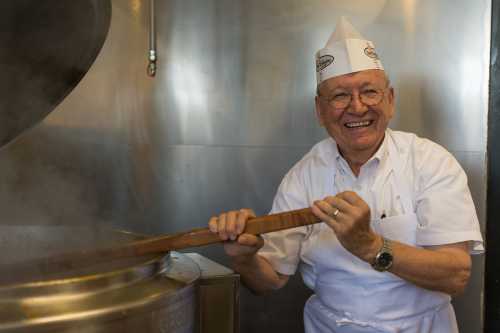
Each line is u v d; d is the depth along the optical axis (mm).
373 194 1542
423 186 1498
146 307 1021
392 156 1561
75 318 924
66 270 1111
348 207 1191
